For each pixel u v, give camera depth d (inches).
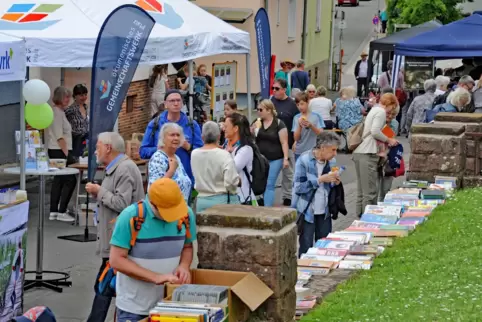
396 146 617.6
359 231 493.4
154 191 273.4
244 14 1267.2
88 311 418.9
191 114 681.0
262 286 277.6
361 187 613.6
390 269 422.3
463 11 1772.9
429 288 379.6
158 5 623.8
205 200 436.1
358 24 2628.0
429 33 992.9
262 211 289.9
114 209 364.8
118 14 428.8
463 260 429.4
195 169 438.3
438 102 933.8
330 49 1840.6
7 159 734.5
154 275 277.6
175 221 279.0
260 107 612.4
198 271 283.1
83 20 550.9
